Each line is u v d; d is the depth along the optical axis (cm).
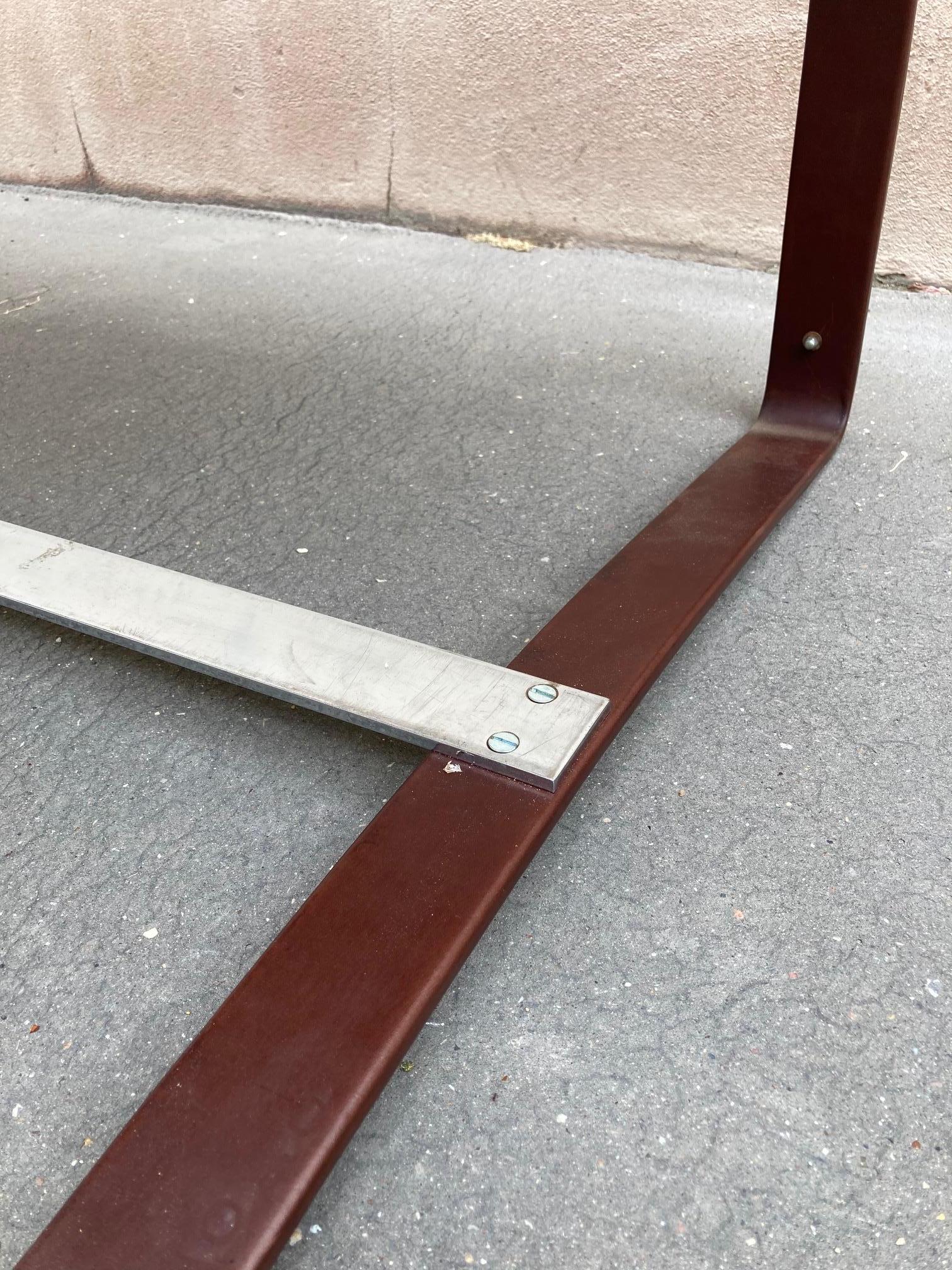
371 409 262
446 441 246
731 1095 109
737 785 148
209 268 359
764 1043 114
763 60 296
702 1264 96
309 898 117
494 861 120
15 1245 98
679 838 140
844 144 204
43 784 151
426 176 365
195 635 157
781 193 315
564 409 260
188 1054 101
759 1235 98
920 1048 113
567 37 316
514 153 345
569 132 333
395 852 122
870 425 247
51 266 367
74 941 127
